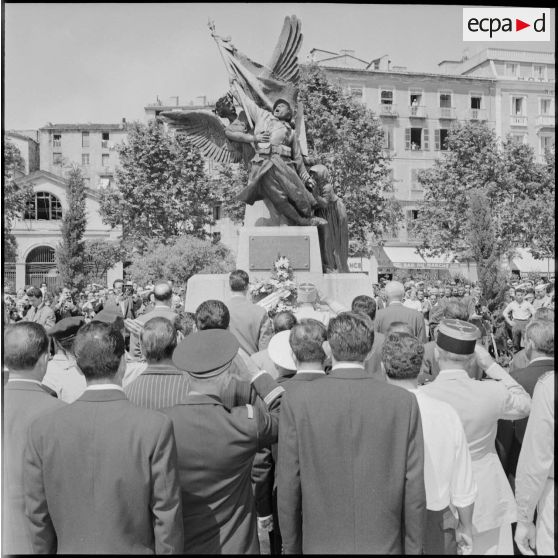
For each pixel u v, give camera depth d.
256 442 2.88
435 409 3.05
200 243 36.41
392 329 3.91
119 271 51.50
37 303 11.84
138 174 41.94
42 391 3.18
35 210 52.94
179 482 2.64
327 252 9.66
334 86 35.09
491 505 3.28
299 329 3.38
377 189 36.88
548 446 3.16
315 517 2.75
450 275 44.72
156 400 3.32
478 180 39.56
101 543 2.51
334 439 2.74
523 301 14.25
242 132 9.34
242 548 2.85
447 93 52.06
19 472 2.89
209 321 4.09
